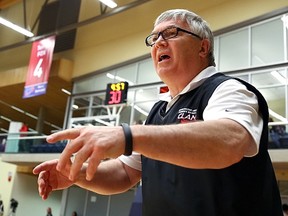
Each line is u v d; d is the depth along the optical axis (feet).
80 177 4.05
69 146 2.38
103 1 33.88
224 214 3.25
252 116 3.04
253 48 30.86
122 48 39.60
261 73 30.01
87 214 37.09
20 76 43.73
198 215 3.33
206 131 2.62
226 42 32.68
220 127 2.69
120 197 35.40
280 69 28.99
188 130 2.59
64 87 43.86
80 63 42.37
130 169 4.57
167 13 4.37
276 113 28.40
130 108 37.35
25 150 38.73
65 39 44.42
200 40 4.18
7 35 50.34
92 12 43.24
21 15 49.93
